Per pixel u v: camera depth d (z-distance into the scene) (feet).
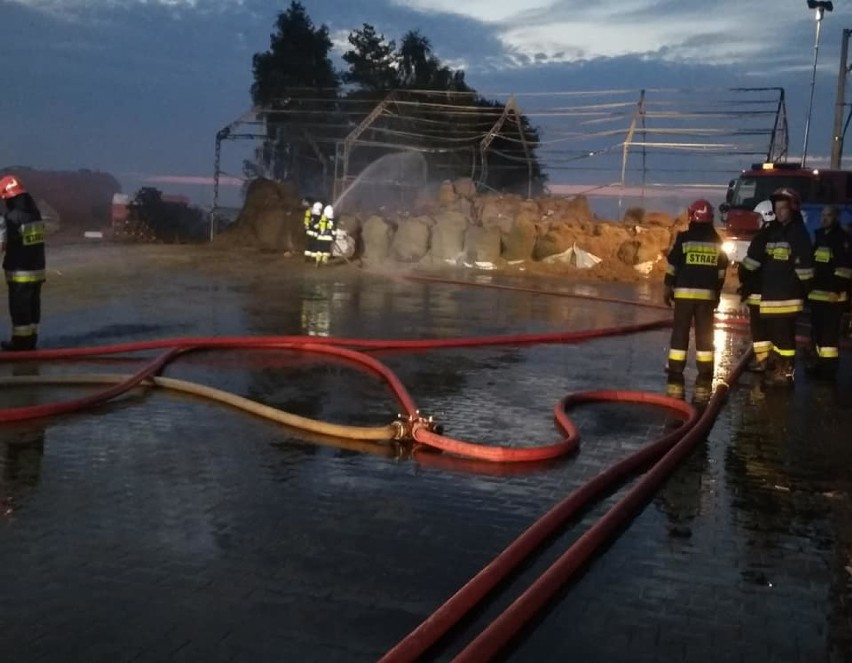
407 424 20.70
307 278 59.06
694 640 11.76
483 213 79.97
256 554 14.02
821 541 15.62
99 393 23.62
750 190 63.87
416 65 124.98
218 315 40.70
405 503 16.72
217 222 92.22
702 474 19.42
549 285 62.28
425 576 13.43
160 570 13.29
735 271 65.87
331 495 17.02
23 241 29.37
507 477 18.56
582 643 11.57
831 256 31.68
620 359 34.06
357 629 11.64
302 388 26.37
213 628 11.53
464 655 10.64
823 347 32.19
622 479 18.58
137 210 101.76
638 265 69.87
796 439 22.75
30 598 12.23
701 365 30.48
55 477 17.46
